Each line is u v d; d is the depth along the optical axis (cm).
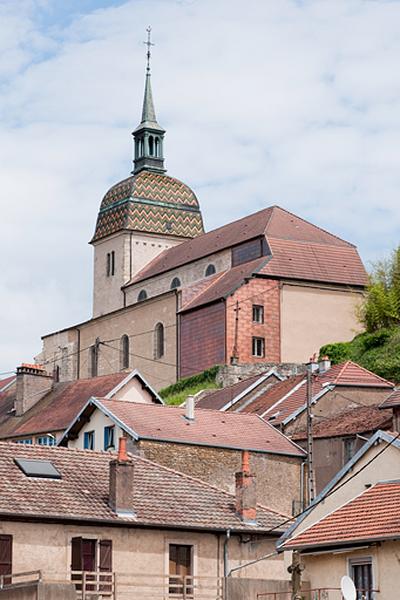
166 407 6844
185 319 10888
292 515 6638
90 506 4991
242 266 10900
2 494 4866
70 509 4919
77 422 6862
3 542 4756
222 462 6531
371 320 9838
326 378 7869
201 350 10588
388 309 9769
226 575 5172
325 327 10512
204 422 6794
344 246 10956
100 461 5388
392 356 9275
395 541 4044
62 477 5144
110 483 5078
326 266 10694
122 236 13238
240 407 8300
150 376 11325
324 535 4259
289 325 10425
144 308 11550
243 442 6669
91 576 4888
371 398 7744
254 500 5328
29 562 4791
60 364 12644
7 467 5084
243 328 10300
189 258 11850
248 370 10025
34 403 8925
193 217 13538
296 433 7250
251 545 5269
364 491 4494
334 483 4759
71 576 4838
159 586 4766
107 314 12094
